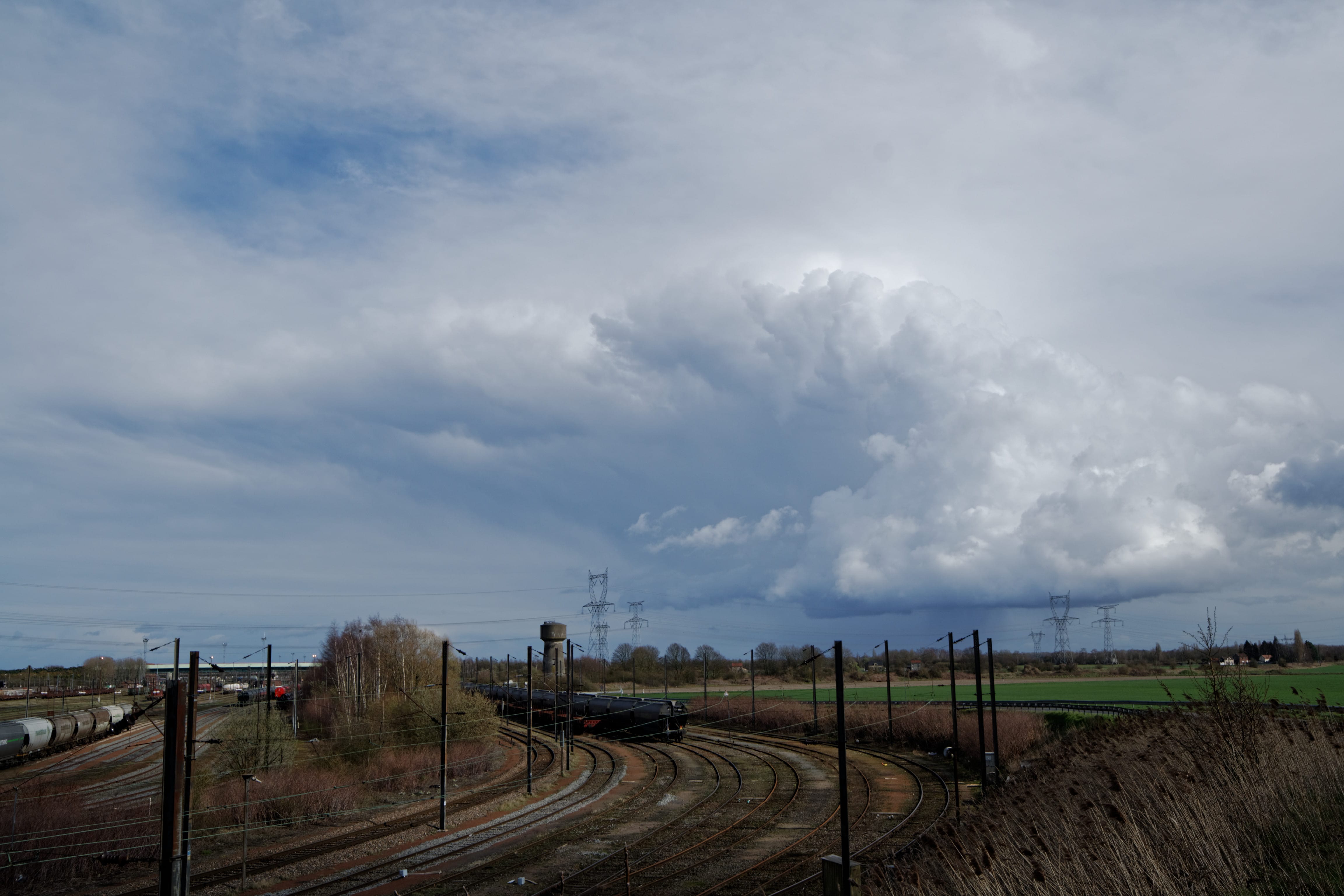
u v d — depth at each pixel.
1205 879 15.34
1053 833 19.89
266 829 42.03
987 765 40.00
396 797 50.81
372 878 31.98
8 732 66.44
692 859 32.41
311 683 135.75
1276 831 16.83
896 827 35.72
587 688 143.12
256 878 32.81
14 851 34.50
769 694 127.56
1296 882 14.66
